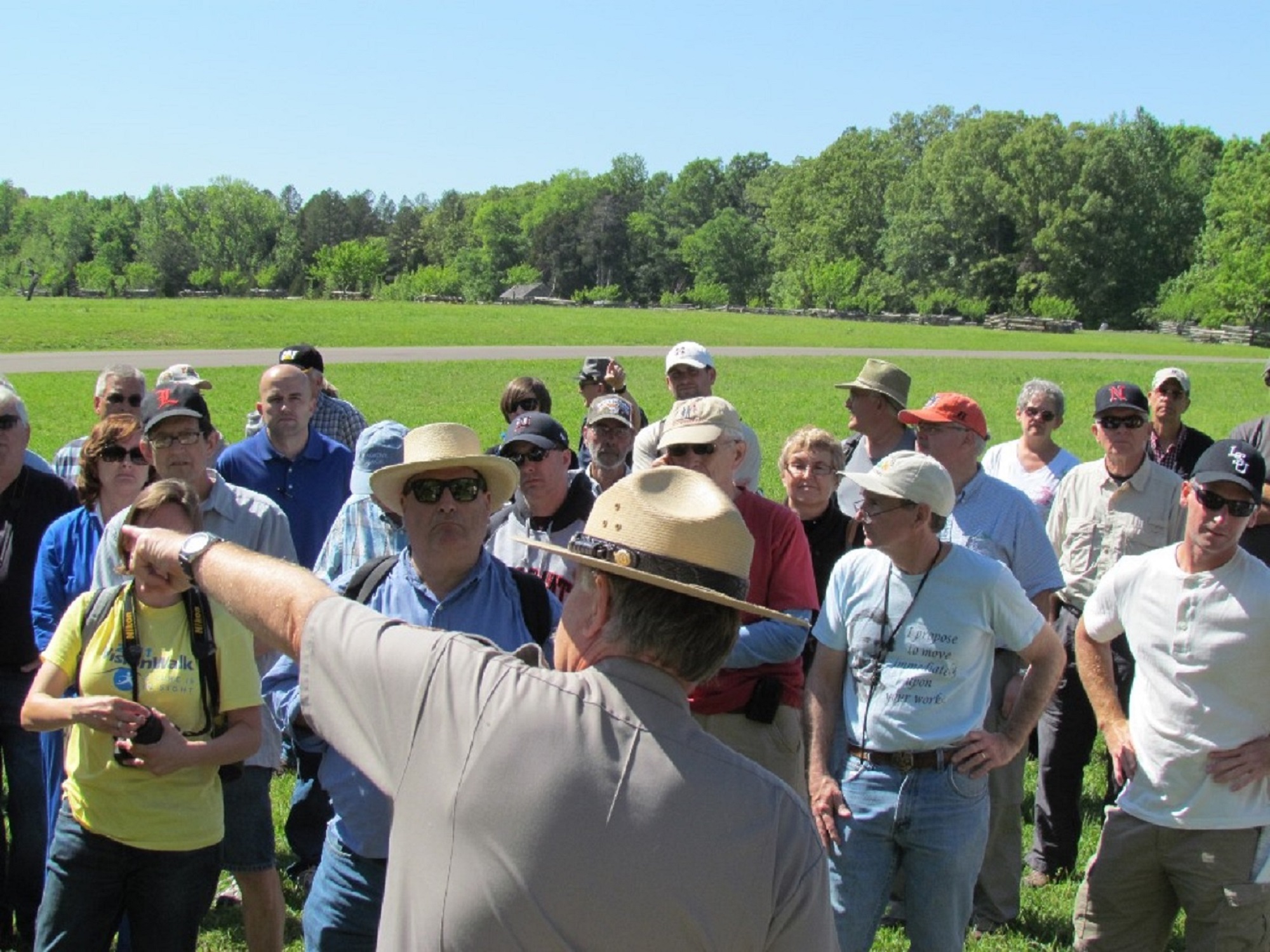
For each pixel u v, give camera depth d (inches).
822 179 5492.1
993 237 4734.3
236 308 3110.2
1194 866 177.2
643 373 1667.1
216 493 220.8
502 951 81.2
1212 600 175.2
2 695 222.1
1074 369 1962.4
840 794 177.2
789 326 3149.6
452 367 1672.0
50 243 6028.5
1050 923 243.0
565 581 217.9
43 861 220.8
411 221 7549.2
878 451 298.8
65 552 211.6
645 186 7204.7
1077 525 278.1
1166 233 4611.2
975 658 176.7
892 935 231.1
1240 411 1380.4
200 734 170.2
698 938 82.6
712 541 89.5
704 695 192.5
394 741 88.5
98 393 307.9
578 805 82.3
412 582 164.6
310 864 243.9
